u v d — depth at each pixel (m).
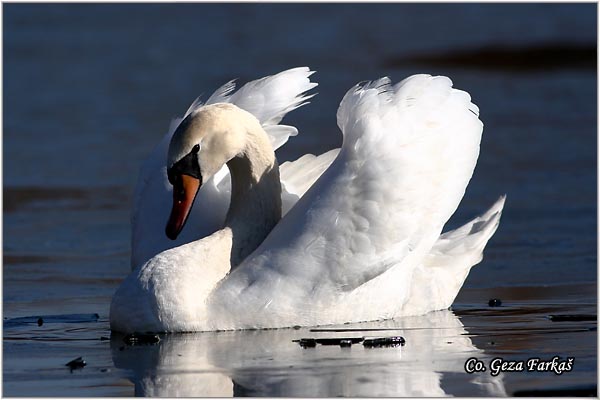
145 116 28.69
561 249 17.53
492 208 15.04
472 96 31.58
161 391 10.18
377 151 12.82
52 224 19.70
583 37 39.84
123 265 16.97
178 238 13.34
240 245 13.07
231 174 13.27
